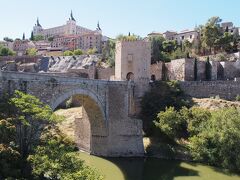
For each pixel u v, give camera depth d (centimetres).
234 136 5238
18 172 2917
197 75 8700
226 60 9706
